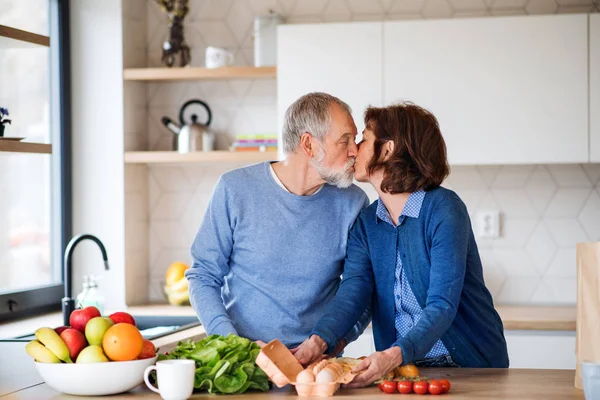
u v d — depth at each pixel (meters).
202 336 2.80
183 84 4.06
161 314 3.57
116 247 3.81
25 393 1.82
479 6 3.86
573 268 3.84
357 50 3.56
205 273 2.33
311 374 1.78
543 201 3.86
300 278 2.32
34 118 3.67
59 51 3.78
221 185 2.34
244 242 2.32
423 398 1.73
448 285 1.97
